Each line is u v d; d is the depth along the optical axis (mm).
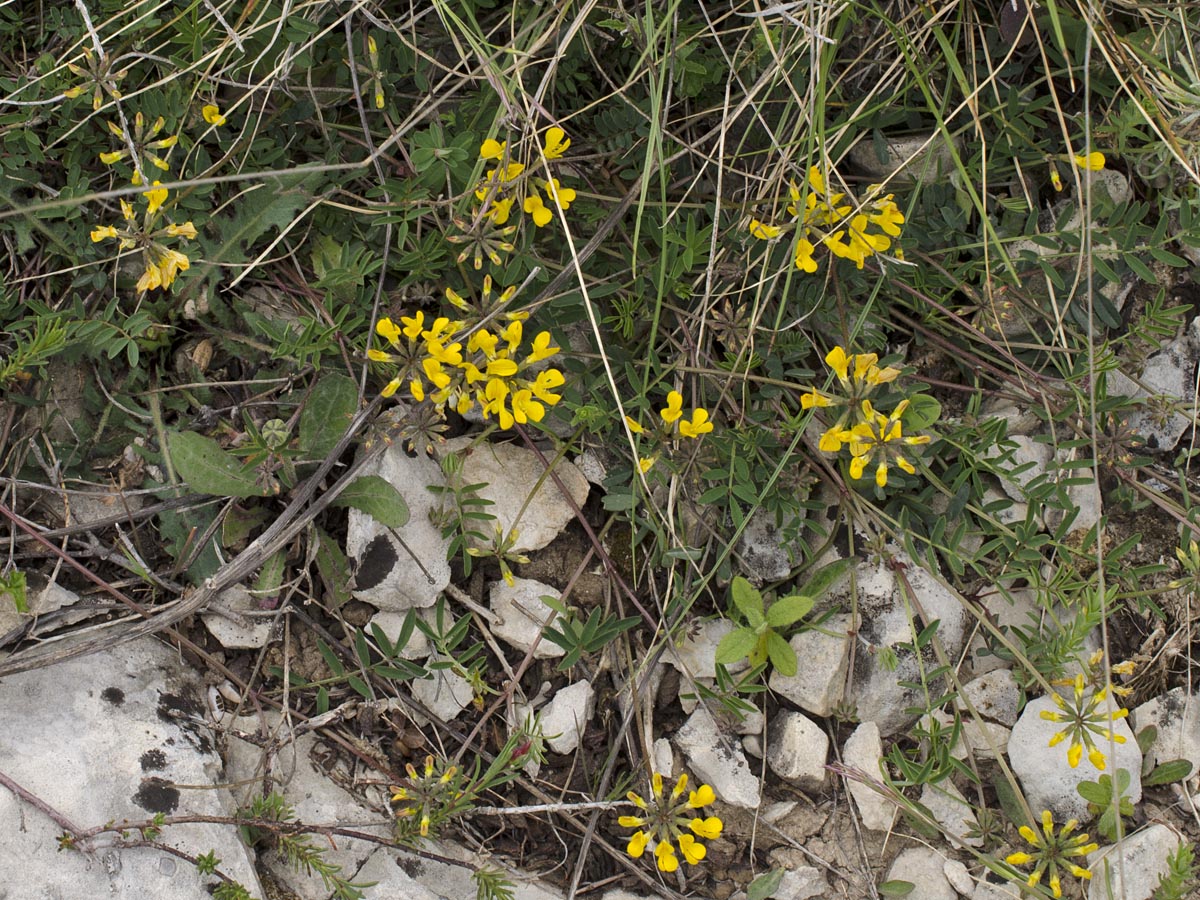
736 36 867
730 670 854
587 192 862
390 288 863
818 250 858
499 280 850
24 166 847
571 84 861
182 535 840
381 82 849
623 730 844
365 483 835
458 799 819
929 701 840
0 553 831
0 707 810
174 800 815
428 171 841
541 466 859
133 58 846
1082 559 860
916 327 869
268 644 842
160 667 831
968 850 849
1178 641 862
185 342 856
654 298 861
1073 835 847
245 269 847
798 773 849
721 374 849
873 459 844
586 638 837
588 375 857
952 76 875
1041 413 858
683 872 845
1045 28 870
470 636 853
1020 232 872
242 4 849
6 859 796
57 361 843
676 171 869
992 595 862
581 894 840
